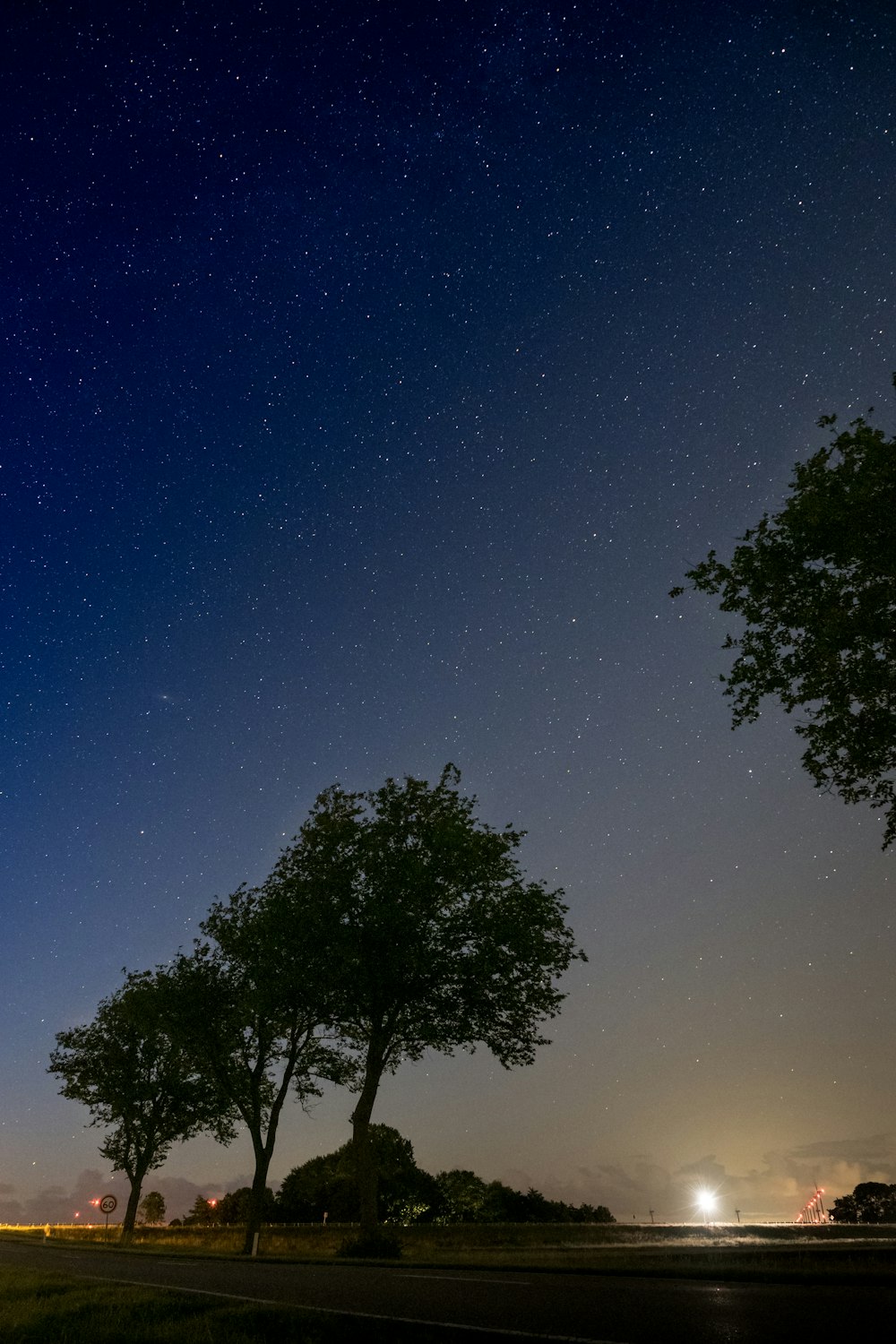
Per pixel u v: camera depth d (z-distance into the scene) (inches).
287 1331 383.2
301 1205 2279.8
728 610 751.1
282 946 1227.2
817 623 686.5
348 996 1200.2
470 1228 1326.3
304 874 1288.1
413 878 1197.1
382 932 1184.2
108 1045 1731.1
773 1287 463.5
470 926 1212.5
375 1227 1053.2
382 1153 2292.1
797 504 698.8
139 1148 1715.1
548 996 1197.7
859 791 713.0
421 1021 1181.1
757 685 733.3
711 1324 342.0
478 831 1270.9
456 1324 374.6
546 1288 506.9
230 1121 1745.8
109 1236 1883.6
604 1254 775.1
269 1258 909.2
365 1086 1149.7
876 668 667.4
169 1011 1337.4
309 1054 1307.8
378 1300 481.4
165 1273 740.0
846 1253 619.8
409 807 1290.6
